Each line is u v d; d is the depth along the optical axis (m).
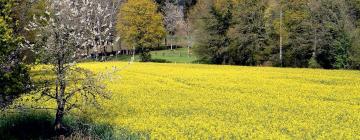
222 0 73.19
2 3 16.78
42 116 19.78
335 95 28.69
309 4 66.00
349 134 18.00
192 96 28.52
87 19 18.69
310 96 28.44
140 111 23.53
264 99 27.16
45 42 18.17
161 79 38.19
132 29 80.12
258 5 70.75
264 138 17.41
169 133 18.16
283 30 66.81
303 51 65.25
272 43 68.69
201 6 83.38
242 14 71.06
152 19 80.56
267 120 21.12
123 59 87.19
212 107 24.61
